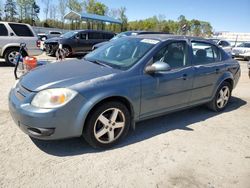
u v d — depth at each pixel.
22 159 3.22
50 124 3.10
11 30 10.05
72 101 3.16
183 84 4.38
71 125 3.22
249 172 3.27
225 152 3.73
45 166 3.11
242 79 10.12
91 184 2.85
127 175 3.05
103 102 3.44
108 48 4.60
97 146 3.51
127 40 4.58
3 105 5.09
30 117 3.08
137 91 3.71
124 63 3.92
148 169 3.19
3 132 3.89
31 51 10.45
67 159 3.29
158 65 3.77
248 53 19.50
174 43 4.36
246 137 4.29
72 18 26.62
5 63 10.84
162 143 3.88
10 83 7.07
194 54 4.70
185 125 4.64
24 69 5.52
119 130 3.70
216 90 5.20
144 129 4.35
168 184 2.93
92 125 3.38
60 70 3.70
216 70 5.04
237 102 6.45
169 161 3.40
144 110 3.92
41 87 3.20
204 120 4.95
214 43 5.29
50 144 3.62
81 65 3.96
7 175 2.89
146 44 4.21
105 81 3.43
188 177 3.08
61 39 15.05
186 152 3.66
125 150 3.61
